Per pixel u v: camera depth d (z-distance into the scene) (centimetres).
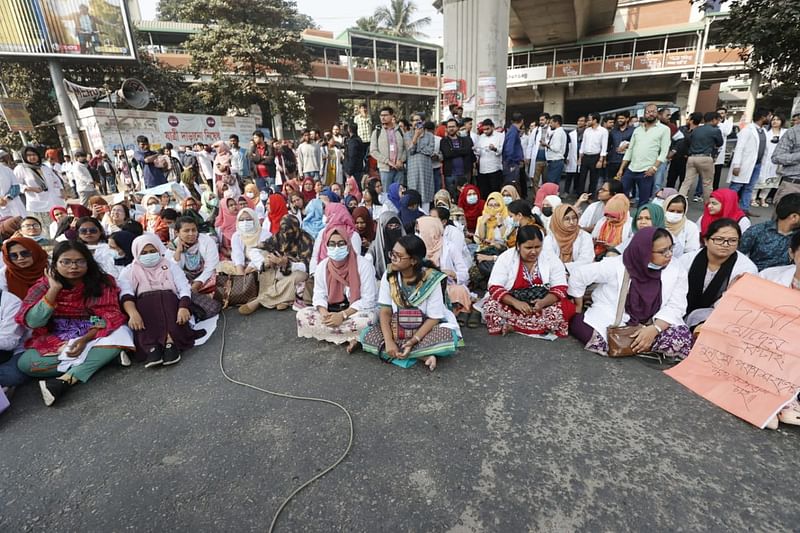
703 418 214
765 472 179
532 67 2405
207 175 1034
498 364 273
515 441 202
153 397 250
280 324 350
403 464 190
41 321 259
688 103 2167
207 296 365
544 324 302
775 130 665
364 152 886
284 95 1967
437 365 275
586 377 254
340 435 211
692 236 354
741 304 236
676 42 2222
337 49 2566
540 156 867
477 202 536
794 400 207
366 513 166
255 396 247
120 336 279
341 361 285
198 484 183
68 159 1231
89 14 1207
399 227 387
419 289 268
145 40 2211
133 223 406
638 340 265
